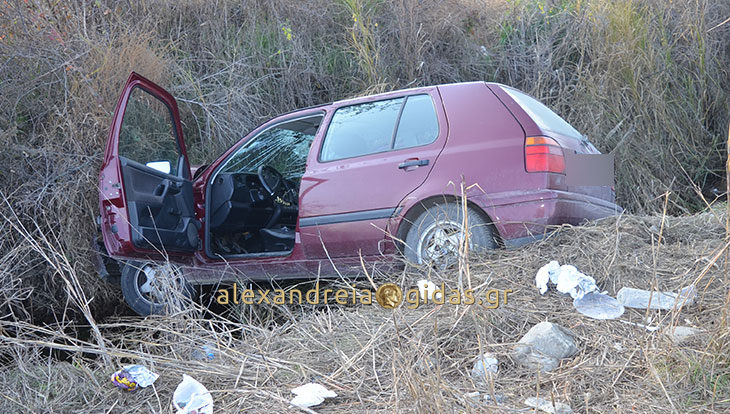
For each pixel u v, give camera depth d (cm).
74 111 589
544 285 351
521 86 852
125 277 465
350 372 303
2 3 639
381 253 416
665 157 773
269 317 421
